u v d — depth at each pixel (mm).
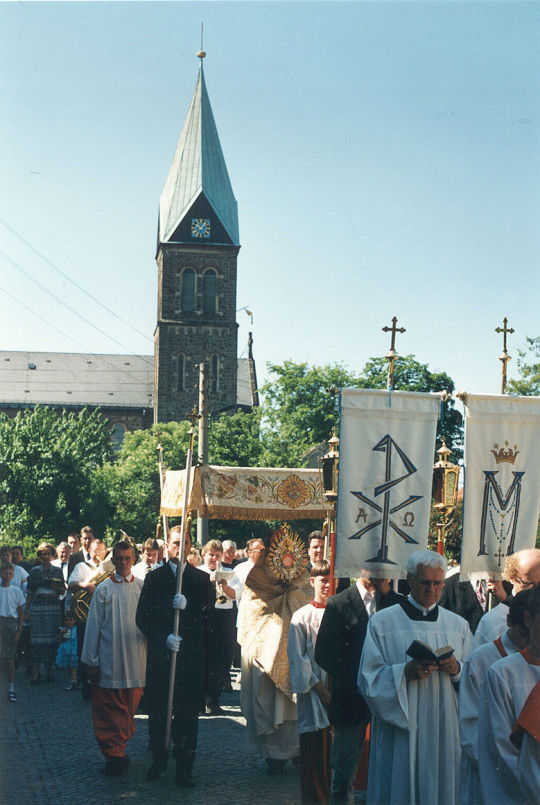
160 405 89188
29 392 99625
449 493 7781
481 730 4680
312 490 12539
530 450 7906
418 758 5871
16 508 63406
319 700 7629
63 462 65625
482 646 5156
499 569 7867
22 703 12508
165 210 91812
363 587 7262
